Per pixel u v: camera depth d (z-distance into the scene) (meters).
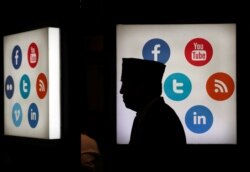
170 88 3.98
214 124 3.97
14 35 4.64
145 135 3.02
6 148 4.85
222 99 3.97
